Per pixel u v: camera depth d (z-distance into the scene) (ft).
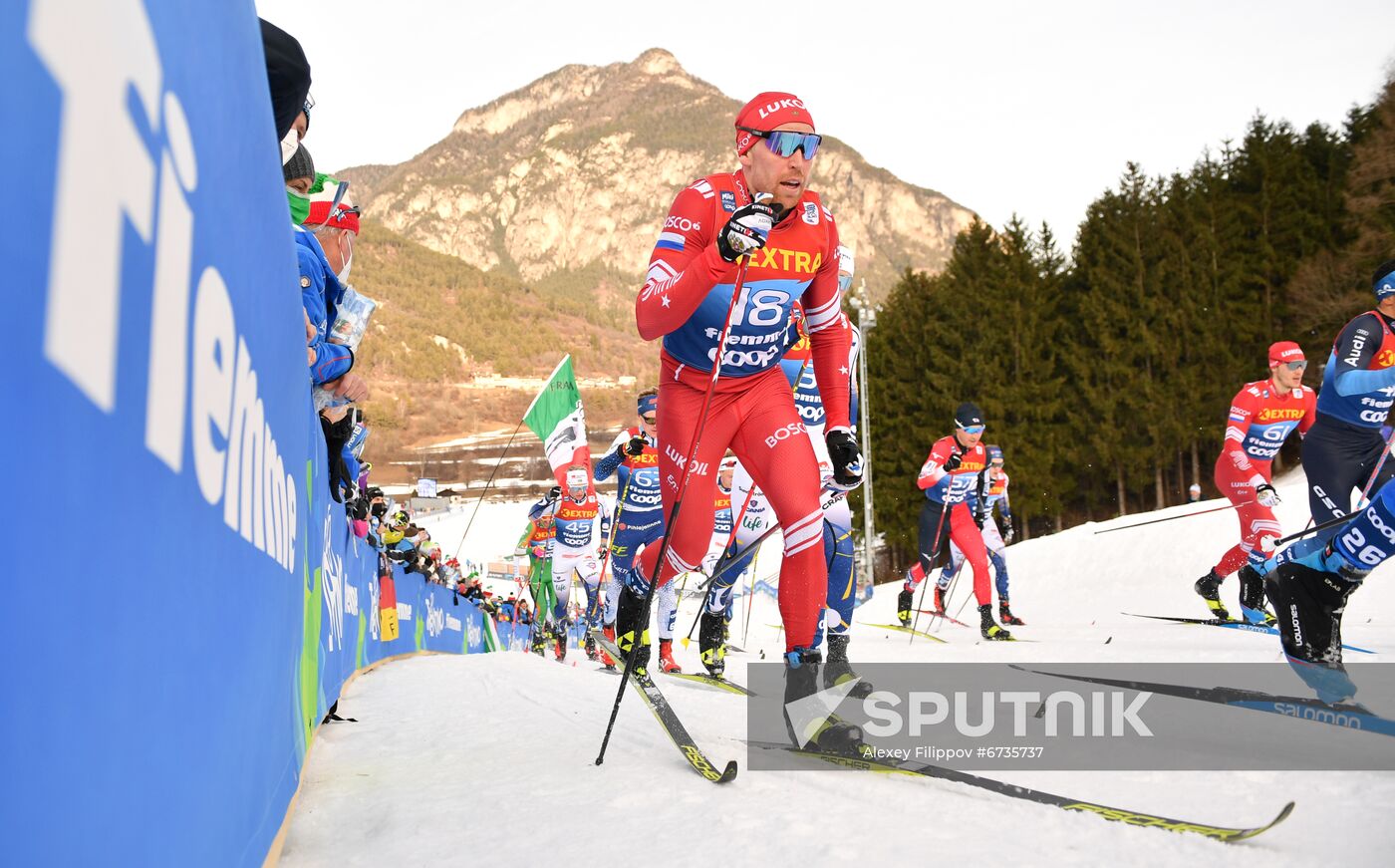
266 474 5.46
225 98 4.05
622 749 10.05
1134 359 124.26
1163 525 55.83
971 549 30.37
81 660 2.24
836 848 5.96
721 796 7.57
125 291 2.54
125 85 2.52
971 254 150.00
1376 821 6.13
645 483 26.12
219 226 3.90
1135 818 6.39
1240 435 27.81
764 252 10.82
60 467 2.11
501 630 62.18
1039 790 7.36
